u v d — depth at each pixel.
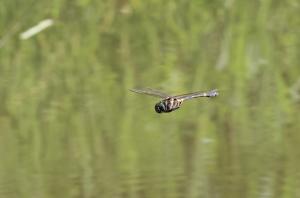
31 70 16.44
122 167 12.07
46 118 14.14
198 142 12.88
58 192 11.38
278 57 16.38
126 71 16.09
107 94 15.05
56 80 15.93
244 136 13.08
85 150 12.77
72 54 17.06
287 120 13.68
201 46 16.95
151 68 16.16
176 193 11.23
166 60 16.44
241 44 16.83
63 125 13.80
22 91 15.45
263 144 12.71
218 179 11.60
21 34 17.67
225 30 17.41
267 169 11.84
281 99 14.67
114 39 17.56
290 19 17.77
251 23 17.62
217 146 12.73
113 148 12.79
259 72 15.81
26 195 11.31
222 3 18.27
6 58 16.94
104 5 18.59
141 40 17.47
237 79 15.59
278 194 11.16
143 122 13.77
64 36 17.72
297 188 11.27
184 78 15.63
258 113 14.05
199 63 16.27
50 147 12.93
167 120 13.80
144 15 18.39
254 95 14.86
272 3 18.17
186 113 14.07
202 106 14.35
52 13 18.28
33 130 13.66
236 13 17.97
